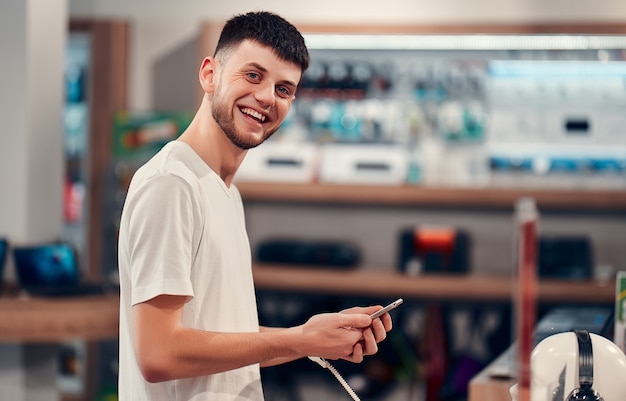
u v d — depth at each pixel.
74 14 6.46
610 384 2.30
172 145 2.10
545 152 6.05
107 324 4.33
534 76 6.06
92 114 6.39
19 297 4.38
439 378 5.91
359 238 6.34
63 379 6.43
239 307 2.11
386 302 6.13
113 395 6.20
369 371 6.04
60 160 5.08
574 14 6.07
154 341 1.92
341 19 6.25
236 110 2.06
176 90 6.41
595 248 6.18
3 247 4.73
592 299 5.70
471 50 6.12
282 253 6.14
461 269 6.03
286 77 2.07
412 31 5.76
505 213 6.23
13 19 4.82
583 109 6.04
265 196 6.04
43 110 4.95
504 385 3.00
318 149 6.16
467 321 6.08
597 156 6.03
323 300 6.19
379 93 6.13
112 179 6.28
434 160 6.04
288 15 6.29
